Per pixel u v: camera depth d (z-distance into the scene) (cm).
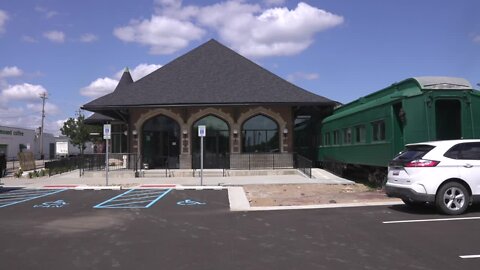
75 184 2169
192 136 2789
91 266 701
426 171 1093
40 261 735
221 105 2675
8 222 1115
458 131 1714
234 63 3039
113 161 2923
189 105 2672
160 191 1853
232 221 1096
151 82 2903
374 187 1897
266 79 2906
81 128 6944
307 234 917
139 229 1005
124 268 689
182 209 1323
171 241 875
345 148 2331
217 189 1909
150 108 2777
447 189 1094
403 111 1655
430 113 1580
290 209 1284
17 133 7512
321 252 767
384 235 886
